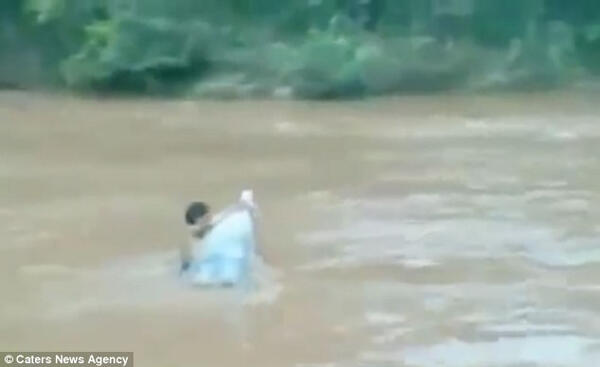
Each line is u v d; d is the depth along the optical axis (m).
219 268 37.25
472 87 100.56
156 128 76.12
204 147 67.31
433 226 45.97
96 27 98.94
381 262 40.38
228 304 35.41
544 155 64.44
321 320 33.88
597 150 66.38
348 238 43.88
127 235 43.84
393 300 36.00
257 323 33.59
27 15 101.00
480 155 64.44
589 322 33.97
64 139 70.56
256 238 38.56
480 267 39.91
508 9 105.50
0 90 100.12
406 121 81.00
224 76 98.00
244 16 102.25
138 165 60.78
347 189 53.78
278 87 96.88
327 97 96.50
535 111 86.88
